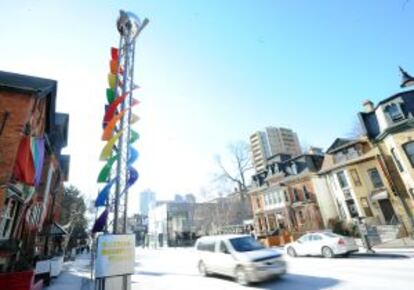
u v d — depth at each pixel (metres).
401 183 24.55
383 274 9.15
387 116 24.34
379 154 26.50
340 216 30.62
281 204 37.22
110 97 5.59
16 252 10.61
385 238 22.05
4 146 9.68
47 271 11.52
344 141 32.59
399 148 23.31
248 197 44.91
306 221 33.31
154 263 20.81
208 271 11.58
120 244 4.54
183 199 91.50
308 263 13.26
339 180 31.19
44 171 17.77
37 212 16.38
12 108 10.43
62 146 22.34
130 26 6.15
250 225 45.75
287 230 33.88
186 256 25.42
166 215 64.25
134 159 5.29
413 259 11.87
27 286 7.42
